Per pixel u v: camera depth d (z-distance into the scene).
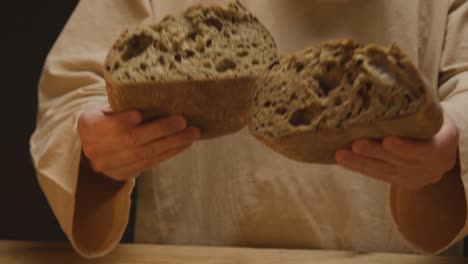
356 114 0.98
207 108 1.08
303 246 1.45
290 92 1.03
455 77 1.40
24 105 2.76
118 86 1.06
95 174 1.30
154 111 1.08
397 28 1.46
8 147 2.76
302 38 1.47
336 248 1.45
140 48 1.10
